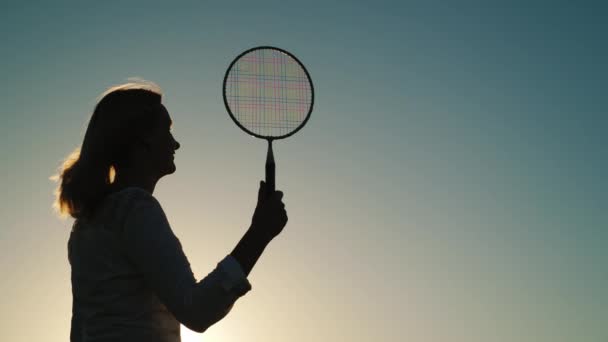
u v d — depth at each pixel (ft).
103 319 6.16
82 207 6.40
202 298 5.77
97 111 6.93
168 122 7.21
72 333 6.54
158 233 6.00
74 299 6.61
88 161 6.54
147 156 6.92
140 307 6.15
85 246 6.42
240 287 5.97
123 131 6.67
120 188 6.66
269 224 6.59
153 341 6.15
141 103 6.96
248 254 6.31
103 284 6.18
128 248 6.04
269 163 7.30
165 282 5.83
